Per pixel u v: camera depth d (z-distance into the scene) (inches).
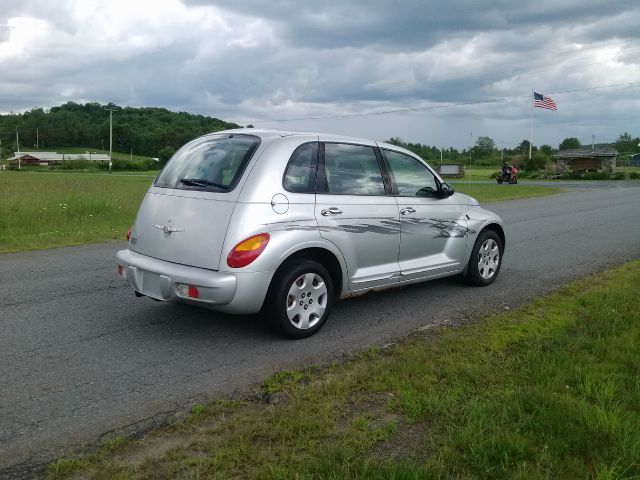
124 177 2390.5
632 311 224.2
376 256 228.8
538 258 372.2
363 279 224.2
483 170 3019.2
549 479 114.5
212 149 213.9
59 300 255.8
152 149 4940.9
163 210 207.5
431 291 278.4
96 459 126.6
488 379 162.6
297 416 142.3
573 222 587.5
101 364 182.1
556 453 122.3
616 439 126.8
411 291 278.2
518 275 317.7
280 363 184.1
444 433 133.4
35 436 137.0
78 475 120.5
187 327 219.0
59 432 139.1
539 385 154.9
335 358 188.9
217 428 140.2
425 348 192.7
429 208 251.9
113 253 378.6
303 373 174.6
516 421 135.8
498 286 290.2
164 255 203.0
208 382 169.0
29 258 358.0
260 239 189.9
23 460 126.9
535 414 137.9
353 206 218.4
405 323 227.0
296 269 199.8
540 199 935.0
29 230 480.7
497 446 123.0
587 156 2541.8
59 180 1689.2
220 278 186.9
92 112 6481.3
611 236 480.4
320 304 211.8
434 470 115.6
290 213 198.7
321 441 131.1
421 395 152.5
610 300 243.9
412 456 123.9
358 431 135.4
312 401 152.0
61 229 491.2
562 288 283.4
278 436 133.3
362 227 220.4
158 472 120.6
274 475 115.2
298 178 205.3
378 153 236.5
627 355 174.7
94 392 161.5
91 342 201.8
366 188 227.6
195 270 192.9
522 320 224.2
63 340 203.6
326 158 215.8
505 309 246.4
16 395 159.2
